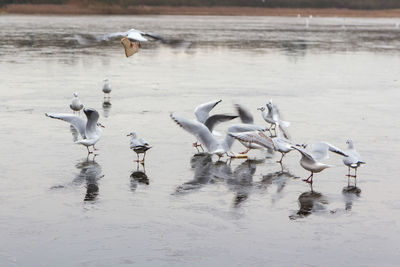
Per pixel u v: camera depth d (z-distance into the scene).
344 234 12.58
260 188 15.41
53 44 56.66
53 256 11.45
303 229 12.81
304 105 27.77
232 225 12.99
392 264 11.29
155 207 13.97
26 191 14.80
